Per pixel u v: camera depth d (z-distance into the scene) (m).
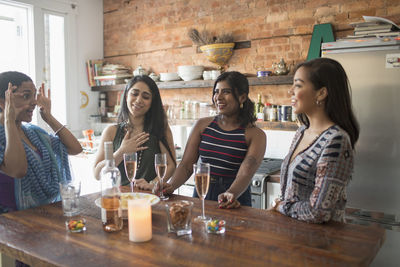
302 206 1.29
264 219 1.34
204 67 3.93
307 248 1.07
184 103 4.04
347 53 2.39
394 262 2.26
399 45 2.23
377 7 2.90
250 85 3.61
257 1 3.52
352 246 1.08
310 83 1.32
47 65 4.14
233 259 1.00
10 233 1.22
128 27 4.55
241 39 3.63
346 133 1.27
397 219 2.27
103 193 1.24
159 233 1.21
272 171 2.84
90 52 4.64
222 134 1.90
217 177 1.88
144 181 1.83
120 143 2.08
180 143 4.04
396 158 2.26
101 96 4.70
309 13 3.24
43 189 1.74
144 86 2.01
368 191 2.35
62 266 0.97
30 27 3.99
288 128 3.22
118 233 1.22
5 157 1.56
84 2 4.53
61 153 1.92
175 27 4.13
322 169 1.23
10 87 1.57
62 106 4.39
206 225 1.22
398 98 2.24
